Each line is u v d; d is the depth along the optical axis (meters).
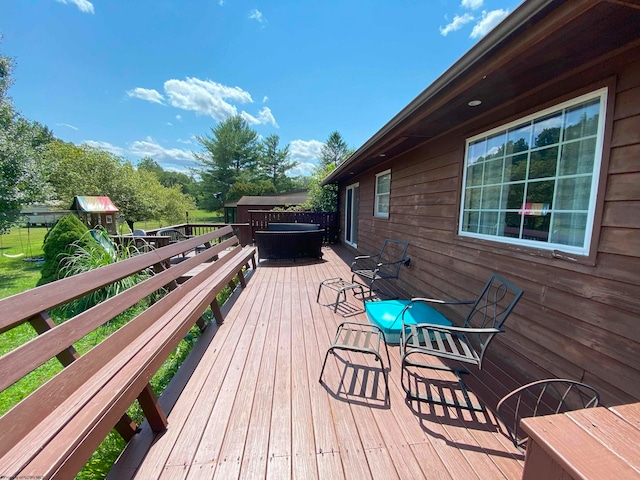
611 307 1.56
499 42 1.44
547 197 2.01
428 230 3.57
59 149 12.98
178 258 5.88
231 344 2.53
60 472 0.90
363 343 2.05
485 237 2.58
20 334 3.31
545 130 2.01
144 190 14.30
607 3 1.11
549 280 1.93
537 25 1.29
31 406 1.03
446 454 1.42
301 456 1.40
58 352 1.24
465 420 1.64
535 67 1.71
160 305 2.13
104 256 4.18
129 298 1.84
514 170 2.29
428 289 3.57
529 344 2.09
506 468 1.33
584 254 1.71
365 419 1.65
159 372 2.35
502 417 1.65
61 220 4.48
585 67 1.68
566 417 0.78
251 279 4.75
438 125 2.91
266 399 1.81
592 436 0.71
